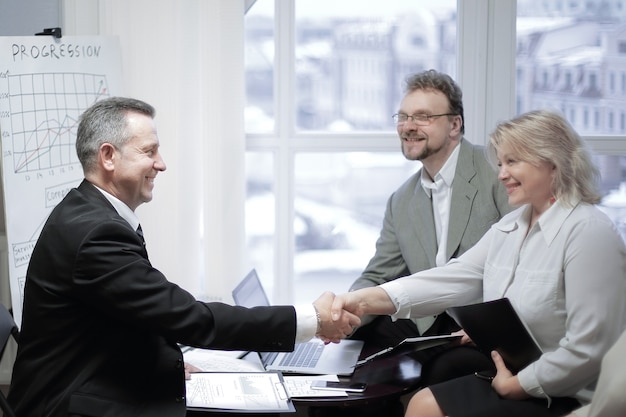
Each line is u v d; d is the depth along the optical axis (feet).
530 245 7.63
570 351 7.02
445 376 8.36
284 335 7.42
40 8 11.25
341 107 11.78
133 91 10.92
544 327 7.43
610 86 11.57
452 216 9.35
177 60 10.82
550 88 11.60
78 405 6.61
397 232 9.82
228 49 10.82
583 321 7.01
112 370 6.84
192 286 11.12
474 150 9.56
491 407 7.26
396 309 8.46
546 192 7.56
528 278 7.54
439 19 11.58
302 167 11.80
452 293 8.55
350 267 11.98
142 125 7.34
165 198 10.96
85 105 10.18
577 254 7.15
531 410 7.20
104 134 7.22
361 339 9.62
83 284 6.72
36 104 9.73
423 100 9.32
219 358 8.66
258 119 11.72
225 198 11.00
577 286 7.09
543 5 11.46
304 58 11.70
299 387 7.81
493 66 11.40
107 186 7.32
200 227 11.34
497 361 7.57
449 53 11.64
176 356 7.01
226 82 10.86
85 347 6.88
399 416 8.82
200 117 11.00
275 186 11.72
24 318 7.07
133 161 7.25
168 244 11.02
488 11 11.30
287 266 11.82
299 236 11.94
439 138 9.33
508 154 7.58
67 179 10.01
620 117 11.63
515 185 7.61
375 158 11.79
